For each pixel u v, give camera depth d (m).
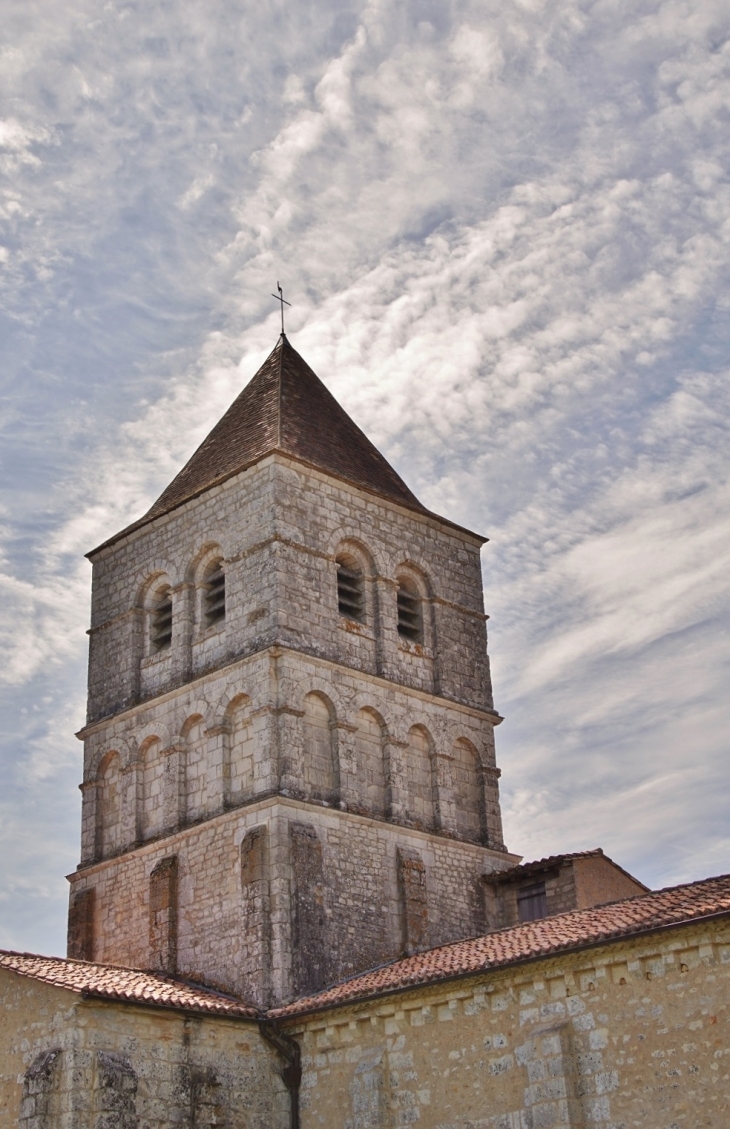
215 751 40.72
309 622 41.69
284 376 48.41
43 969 33.62
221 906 38.44
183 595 44.19
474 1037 30.45
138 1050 31.83
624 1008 28.20
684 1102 26.78
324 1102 32.97
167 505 46.28
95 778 44.41
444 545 47.88
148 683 44.44
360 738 41.75
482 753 45.38
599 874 42.03
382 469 48.31
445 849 42.50
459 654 46.38
